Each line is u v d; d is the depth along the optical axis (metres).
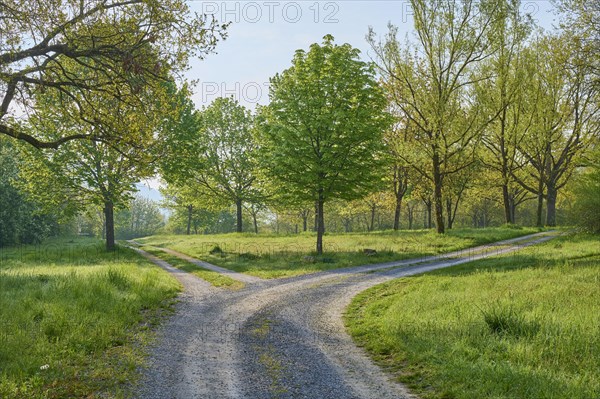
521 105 38.75
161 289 15.68
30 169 30.69
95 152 30.33
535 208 79.50
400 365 7.77
